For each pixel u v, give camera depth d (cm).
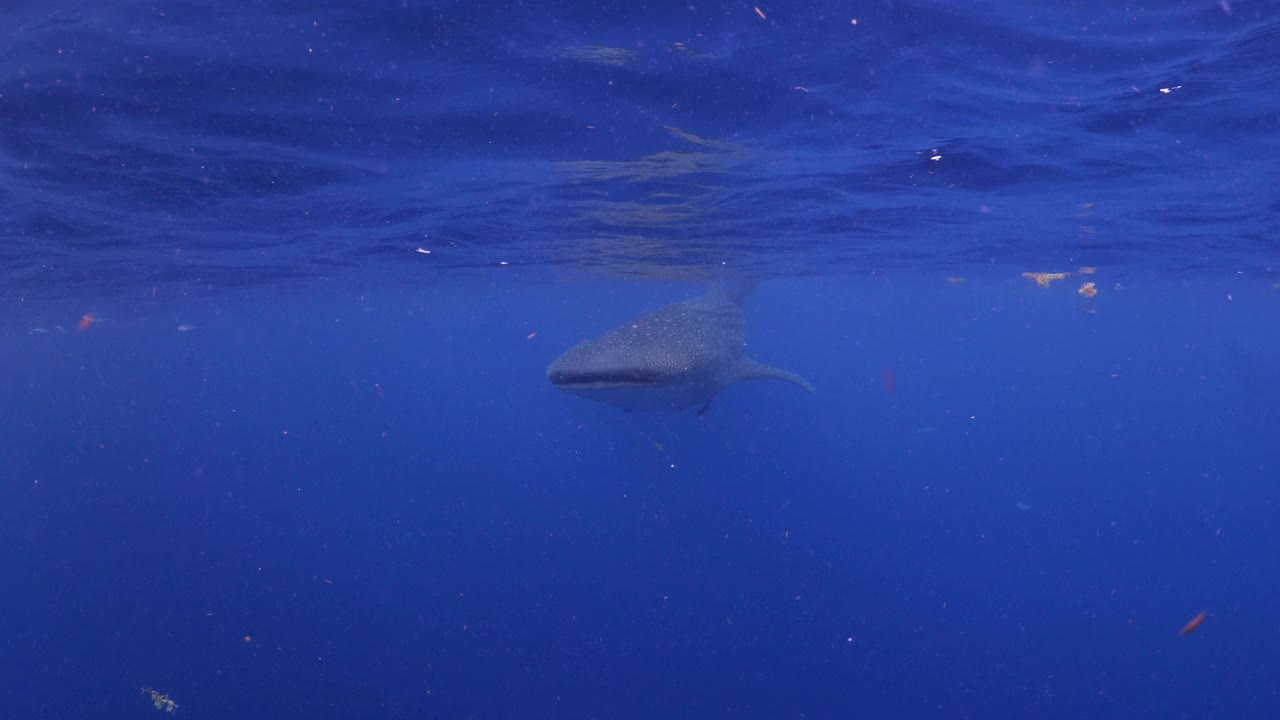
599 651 1931
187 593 2531
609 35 598
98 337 5038
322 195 1148
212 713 1664
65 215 1245
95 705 1742
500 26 582
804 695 1708
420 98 727
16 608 2477
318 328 5397
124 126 792
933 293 3725
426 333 6712
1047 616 2241
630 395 1105
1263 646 2045
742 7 557
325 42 604
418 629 2112
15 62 627
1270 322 4628
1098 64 659
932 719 1612
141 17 555
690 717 1611
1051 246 1828
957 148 922
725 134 848
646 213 1342
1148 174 1054
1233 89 716
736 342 1341
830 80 695
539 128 821
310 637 2080
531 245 1769
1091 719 1627
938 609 2244
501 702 1683
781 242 1733
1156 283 2777
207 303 3141
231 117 771
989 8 561
